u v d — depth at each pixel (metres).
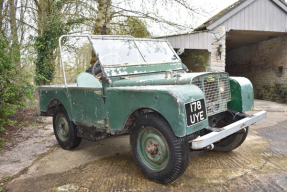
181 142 2.82
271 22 10.91
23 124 6.70
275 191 2.90
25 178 3.46
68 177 3.45
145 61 4.11
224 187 3.03
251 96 3.91
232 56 16.17
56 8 11.94
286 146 4.57
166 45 4.67
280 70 12.11
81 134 4.25
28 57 7.35
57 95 4.54
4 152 4.53
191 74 3.27
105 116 3.52
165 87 2.86
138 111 3.36
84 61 18.75
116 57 3.87
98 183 3.23
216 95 3.46
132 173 3.52
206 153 4.25
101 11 9.62
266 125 6.36
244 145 4.66
